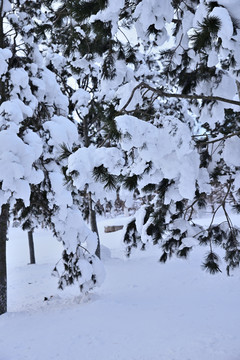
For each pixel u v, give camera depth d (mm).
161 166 3443
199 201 4941
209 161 4484
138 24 4012
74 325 6328
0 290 7738
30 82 8211
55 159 8008
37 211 9859
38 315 7281
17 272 15188
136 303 7688
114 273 11391
